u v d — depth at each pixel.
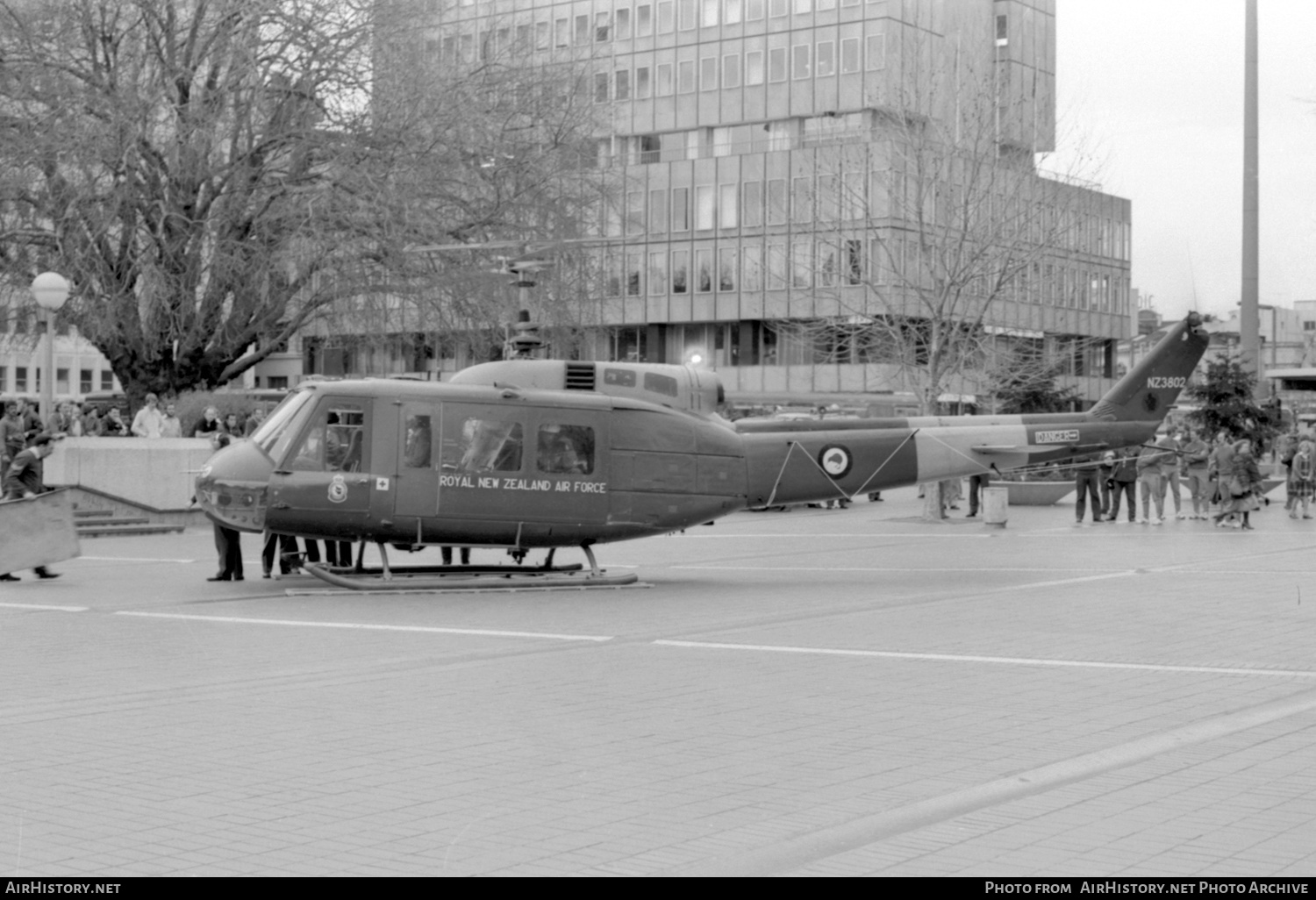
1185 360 26.31
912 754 9.76
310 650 14.89
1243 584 21.38
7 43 35.72
